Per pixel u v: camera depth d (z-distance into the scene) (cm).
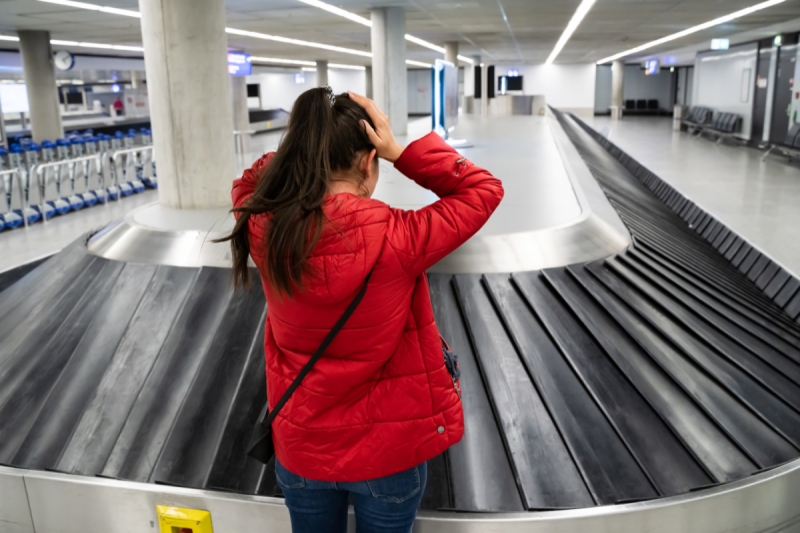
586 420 283
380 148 155
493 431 277
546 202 499
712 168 1570
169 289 361
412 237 144
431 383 157
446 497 251
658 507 248
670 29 1789
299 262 136
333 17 1359
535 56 3250
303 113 144
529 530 243
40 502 276
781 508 274
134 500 265
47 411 306
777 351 393
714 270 580
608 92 4972
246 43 2003
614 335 331
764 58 2033
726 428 289
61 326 356
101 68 2284
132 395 307
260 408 291
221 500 256
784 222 930
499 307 336
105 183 1226
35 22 1352
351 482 157
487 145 1071
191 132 509
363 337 147
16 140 1648
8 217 977
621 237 457
